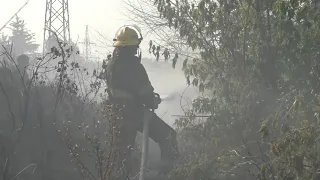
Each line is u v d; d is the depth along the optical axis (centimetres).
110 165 1095
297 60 1142
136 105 1284
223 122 1225
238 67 1259
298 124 996
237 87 1235
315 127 893
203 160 1165
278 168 932
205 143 1282
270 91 1209
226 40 1257
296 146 882
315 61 1143
